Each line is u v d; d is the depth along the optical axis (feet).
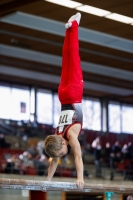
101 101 108.17
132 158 80.28
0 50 73.46
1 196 52.19
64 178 61.31
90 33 65.26
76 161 20.56
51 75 88.63
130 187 22.40
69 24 22.72
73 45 22.54
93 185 20.66
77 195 59.11
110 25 61.67
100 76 90.12
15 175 56.85
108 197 22.45
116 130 108.58
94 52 73.92
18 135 81.25
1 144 73.61
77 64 22.41
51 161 21.90
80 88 22.09
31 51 74.23
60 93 22.12
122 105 111.24
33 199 22.38
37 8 55.67
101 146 88.94
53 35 66.13
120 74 88.79
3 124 84.12
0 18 59.31
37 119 96.12
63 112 21.72
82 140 85.92
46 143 20.66
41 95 98.02
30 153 65.46
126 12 56.90
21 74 87.92
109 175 69.97
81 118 21.68
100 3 53.88
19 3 54.24
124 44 70.79
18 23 60.80
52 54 75.87
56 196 56.70
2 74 88.02
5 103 92.84
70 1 53.26
